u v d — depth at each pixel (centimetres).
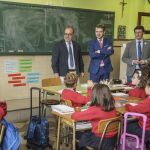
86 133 279
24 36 523
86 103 317
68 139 378
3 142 248
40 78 555
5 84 515
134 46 509
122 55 574
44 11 541
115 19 645
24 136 408
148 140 287
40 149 363
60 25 565
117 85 441
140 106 282
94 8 611
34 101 541
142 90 365
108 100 263
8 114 509
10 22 503
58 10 559
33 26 532
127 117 282
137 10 655
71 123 288
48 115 499
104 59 509
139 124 291
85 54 608
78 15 588
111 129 264
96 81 505
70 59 507
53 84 462
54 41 562
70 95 327
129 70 503
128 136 279
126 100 347
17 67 525
